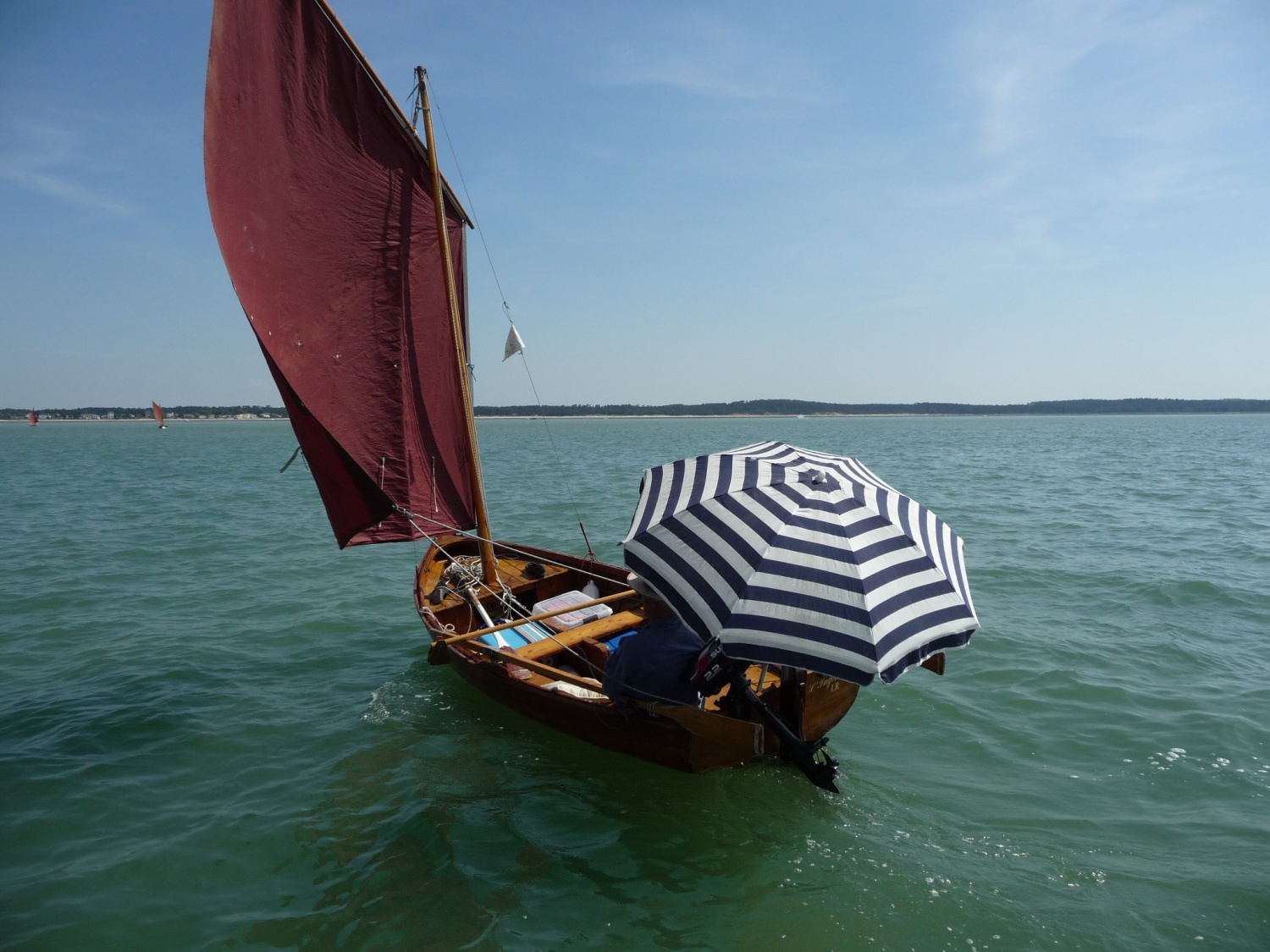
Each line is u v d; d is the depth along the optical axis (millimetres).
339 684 8672
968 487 27266
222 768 6699
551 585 9883
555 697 6676
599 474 33906
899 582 4758
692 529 5059
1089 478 30734
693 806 5996
